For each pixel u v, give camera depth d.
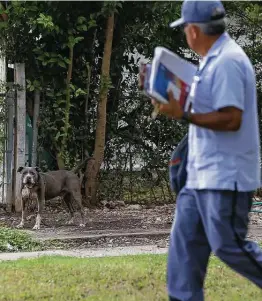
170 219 13.93
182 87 4.69
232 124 4.61
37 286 7.16
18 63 14.83
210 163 4.77
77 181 13.49
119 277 7.52
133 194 16.22
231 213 4.73
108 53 15.15
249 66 4.78
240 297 6.67
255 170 4.85
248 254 4.78
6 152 14.77
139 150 16.19
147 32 15.62
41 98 15.35
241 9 16.28
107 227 13.02
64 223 13.60
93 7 14.66
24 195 12.92
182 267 5.07
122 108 16.14
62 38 14.77
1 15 14.85
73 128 15.60
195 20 4.80
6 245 10.89
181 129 16.17
